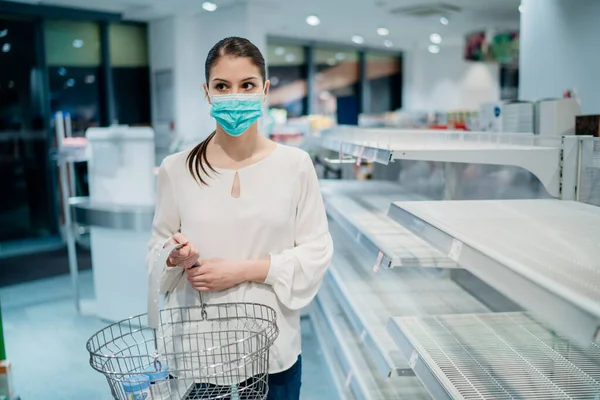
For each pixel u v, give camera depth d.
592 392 1.40
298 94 10.38
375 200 3.25
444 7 7.30
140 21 8.30
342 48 10.76
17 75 7.22
